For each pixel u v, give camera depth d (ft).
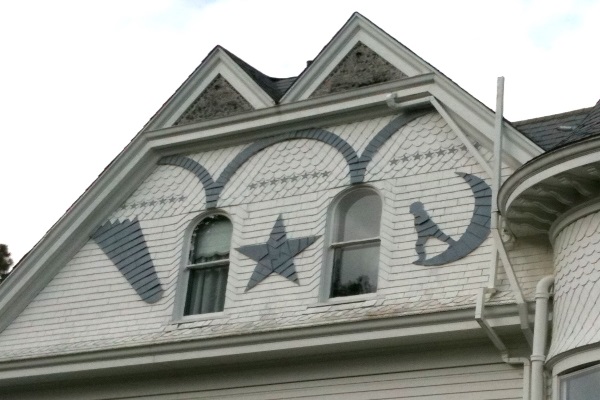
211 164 84.89
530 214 67.41
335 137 80.48
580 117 76.79
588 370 61.67
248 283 78.54
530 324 65.67
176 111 87.10
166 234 84.07
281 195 80.59
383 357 71.46
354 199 78.54
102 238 86.63
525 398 65.41
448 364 69.41
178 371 78.18
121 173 86.84
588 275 63.21
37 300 86.79
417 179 75.87
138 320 81.56
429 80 77.05
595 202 64.23
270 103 83.05
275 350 73.31
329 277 76.48
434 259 72.49
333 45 82.33
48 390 83.05
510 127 72.18
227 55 86.22
